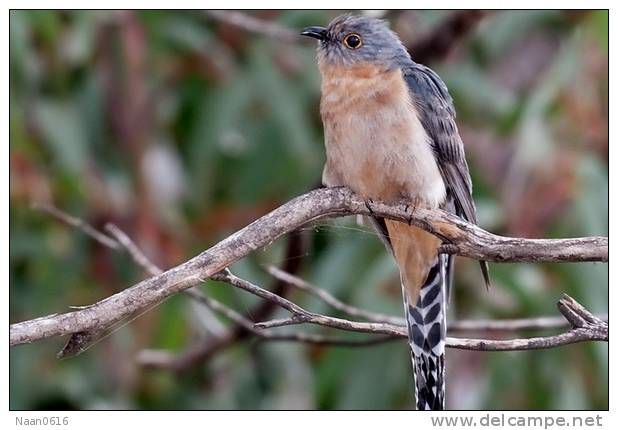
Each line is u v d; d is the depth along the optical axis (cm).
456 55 1305
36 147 1199
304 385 1302
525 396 1184
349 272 1185
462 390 1205
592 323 810
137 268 1210
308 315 798
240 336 1188
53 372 1216
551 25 1307
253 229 822
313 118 1319
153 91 1265
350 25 1009
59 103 1217
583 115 1182
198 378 1281
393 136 962
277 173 1291
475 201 1214
